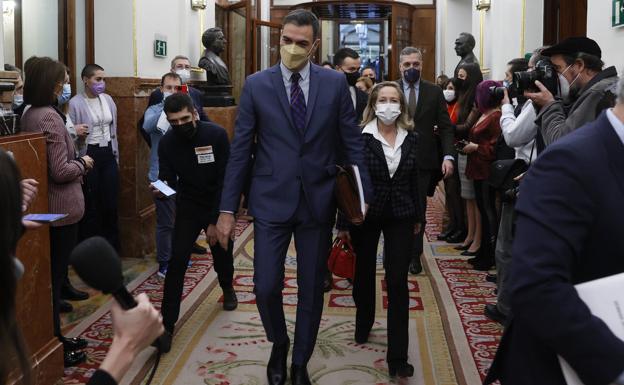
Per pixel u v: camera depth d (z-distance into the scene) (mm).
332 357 4172
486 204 6023
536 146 4004
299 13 3477
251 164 3678
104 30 6902
